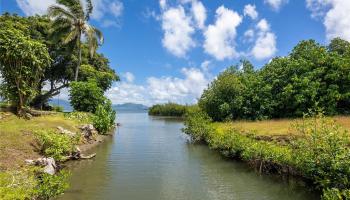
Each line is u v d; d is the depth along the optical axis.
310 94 30.39
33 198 11.66
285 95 32.16
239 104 36.66
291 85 31.97
